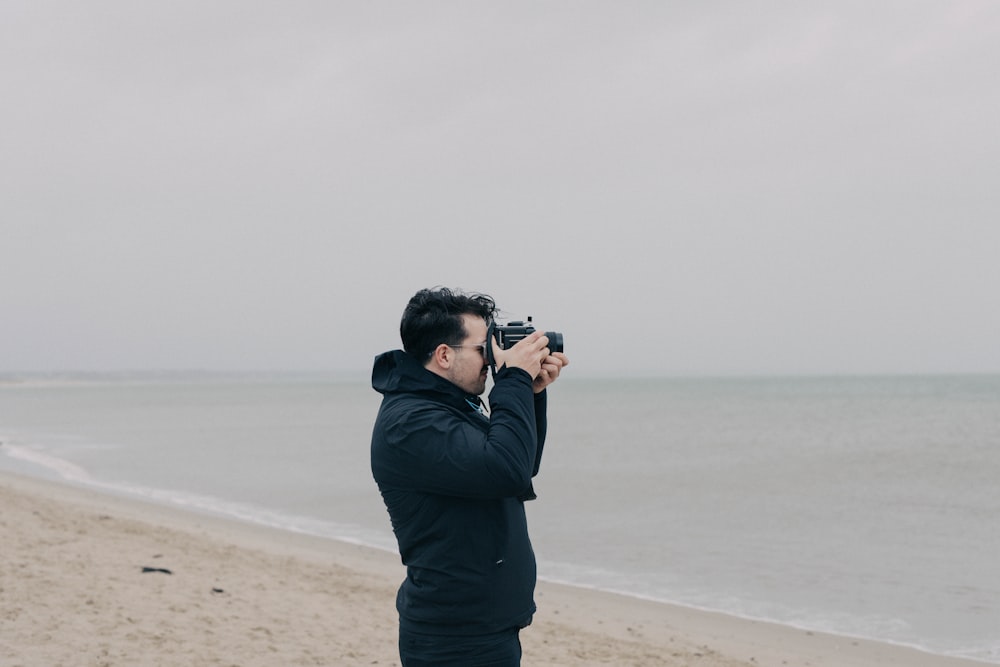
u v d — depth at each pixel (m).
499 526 2.07
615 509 13.97
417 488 2.03
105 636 5.08
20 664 4.41
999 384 177.12
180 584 6.91
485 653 2.06
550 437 33.25
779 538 11.34
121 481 17.75
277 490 16.31
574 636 6.46
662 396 105.25
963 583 8.73
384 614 6.58
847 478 18.75
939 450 26.33
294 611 6.39
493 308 2.23
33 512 10.27
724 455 24.58
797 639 6.71
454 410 2.09
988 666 6.04
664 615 7.47
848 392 119.00
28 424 41.84
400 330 2.19
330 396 107.44
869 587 8.58
